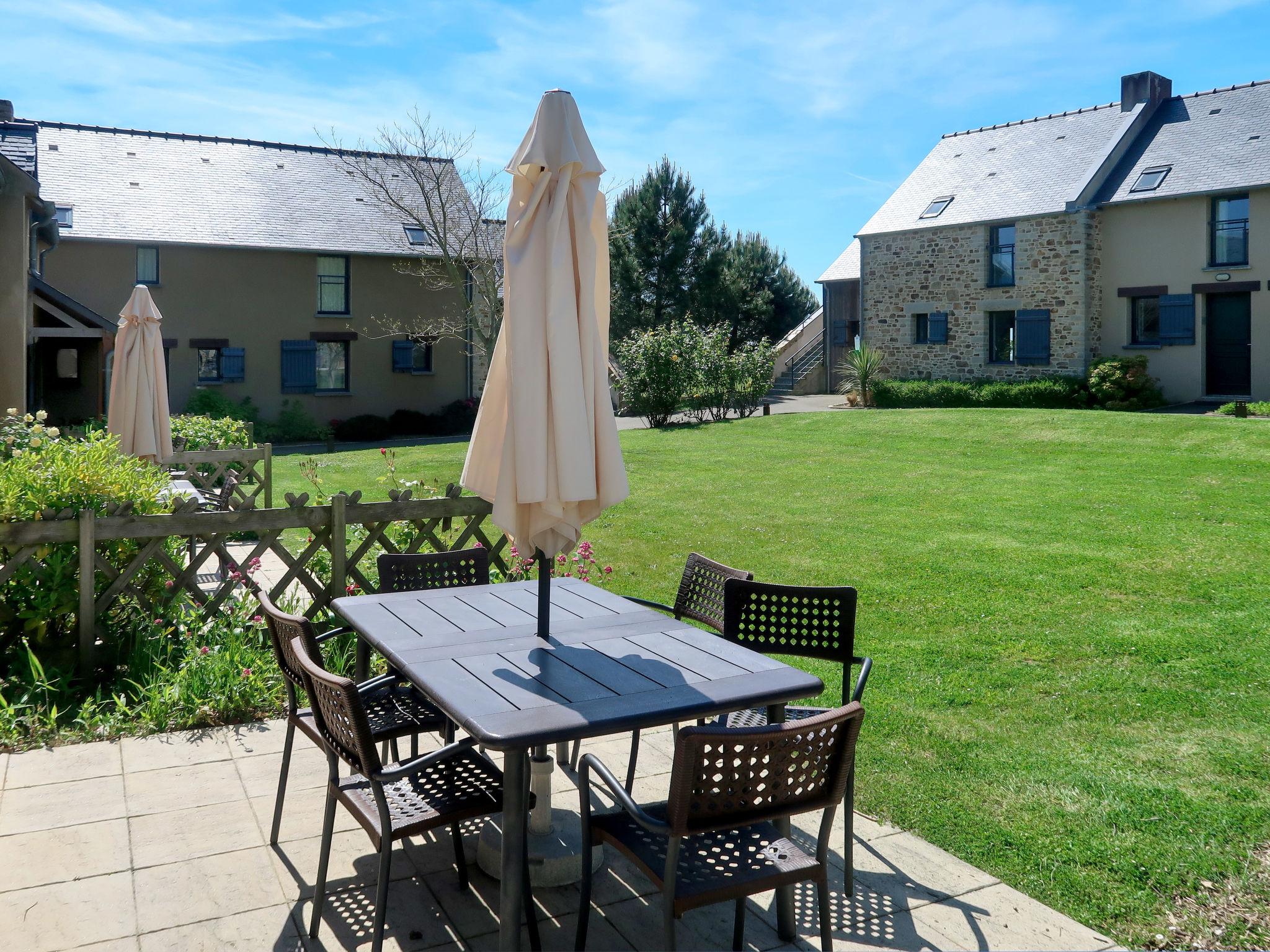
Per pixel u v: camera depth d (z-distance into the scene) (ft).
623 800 7.61
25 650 15.71
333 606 11.98
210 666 14.83
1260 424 47.24
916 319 78.79
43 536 15.48
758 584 11.91
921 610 20.54
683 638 10.41
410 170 79.46
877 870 10.06
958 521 30.40
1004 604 20.88
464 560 14.52
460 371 84.17
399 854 10.40
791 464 45.39
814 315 101.81
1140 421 50.62
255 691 14.70
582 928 8.32
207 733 13.74
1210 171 64.64
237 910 9.16
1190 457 41.32
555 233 9.48
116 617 17.07
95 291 71.92
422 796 8.98
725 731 7.25
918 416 59.00
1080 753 13.02
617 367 75.72
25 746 13.12
